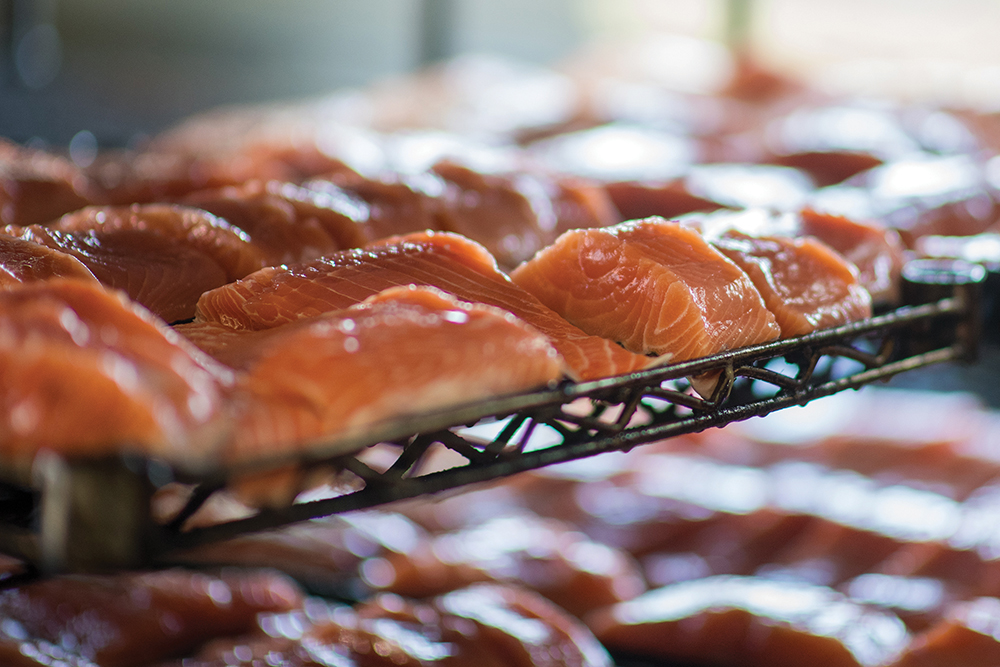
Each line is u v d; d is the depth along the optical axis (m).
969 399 3.03
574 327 0.90
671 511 2.43
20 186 1.27
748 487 2.54
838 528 2.25
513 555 2.20
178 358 0.59
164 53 3.65
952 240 1.65
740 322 0.93
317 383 0.63
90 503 0.52
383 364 0.66
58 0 3.43
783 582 2.08
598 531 2.39
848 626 1.81
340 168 1.93
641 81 3.67
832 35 4.37
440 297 0.78
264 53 3.93
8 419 0.53
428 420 0.63
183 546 0.55
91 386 0.52
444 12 4.27
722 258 0.98
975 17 4.18
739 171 2.13
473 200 1.33
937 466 2.60
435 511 2.50
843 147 2.46
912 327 1.25
